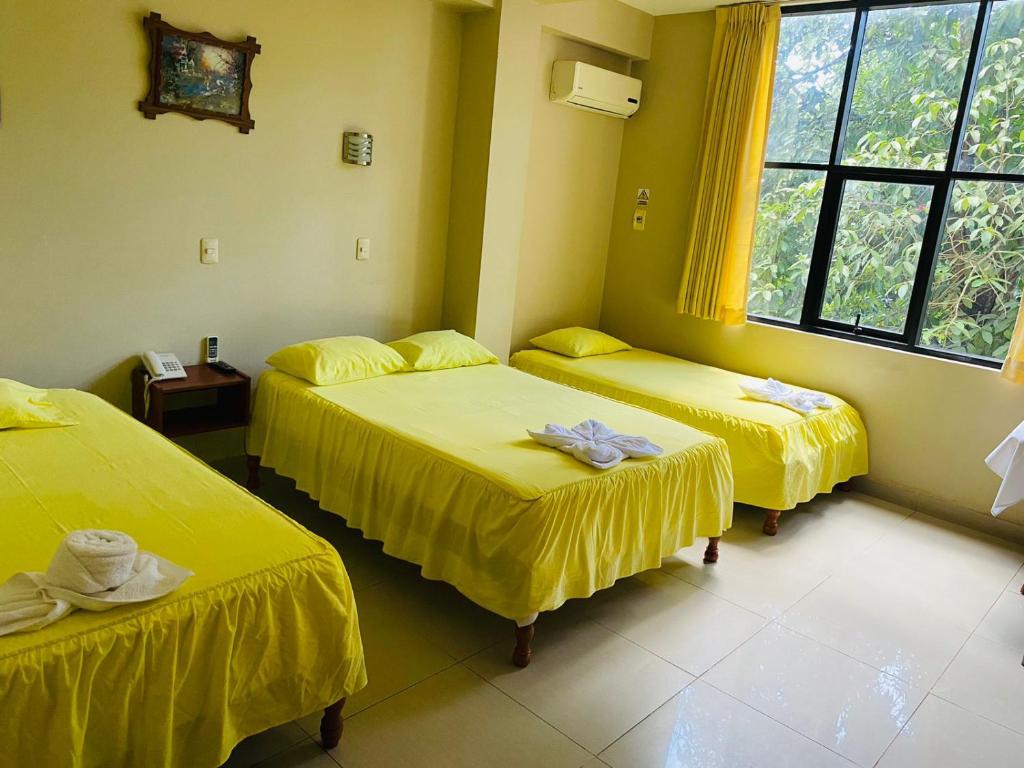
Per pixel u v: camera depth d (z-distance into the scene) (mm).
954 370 3951
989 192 3852
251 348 3775
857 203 4316
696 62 4766
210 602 1673
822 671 2582
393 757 2010
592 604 2891
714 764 2096
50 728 1443
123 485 2209
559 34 4465
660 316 5152
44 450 2402
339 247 3988
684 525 3033
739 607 2959
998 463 3281
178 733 1656
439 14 4078
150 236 3316
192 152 3354
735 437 3699
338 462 3055
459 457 2654
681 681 2459
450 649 2521
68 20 2912
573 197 5023
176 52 3184
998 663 2717
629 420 3344
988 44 3811
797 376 4547
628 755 2102
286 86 3572
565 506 2461
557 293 5152
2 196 2898
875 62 4176
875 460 4285
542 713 2242
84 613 1546
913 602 3111
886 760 2178
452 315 4535
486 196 4227
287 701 1854
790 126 4527
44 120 2934
